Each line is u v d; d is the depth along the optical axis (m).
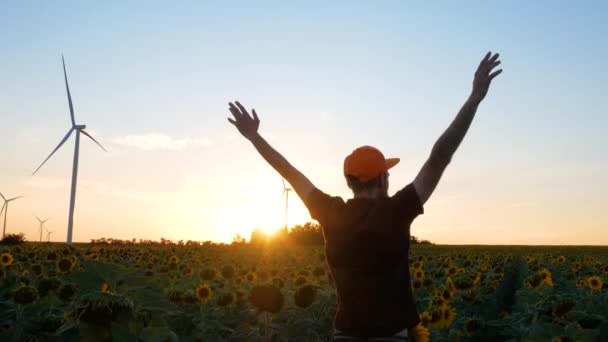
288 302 7.83
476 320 7.21
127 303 3.26
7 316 6.06
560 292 8.85
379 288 3.67
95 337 3.20
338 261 3.79
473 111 3.57
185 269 11.69
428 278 10.37
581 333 5.71
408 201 3.71
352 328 3.67
